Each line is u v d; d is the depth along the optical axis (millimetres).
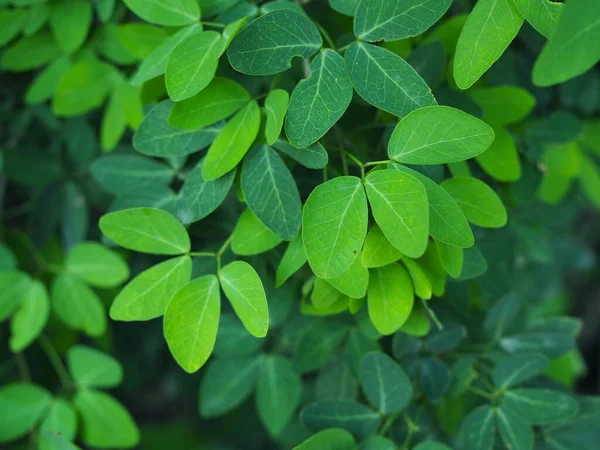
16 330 481
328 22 430
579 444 438
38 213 502
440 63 408
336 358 447
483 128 354
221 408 463
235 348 452
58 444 414
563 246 656
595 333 909
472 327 457
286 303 432
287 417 459
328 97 366
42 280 505
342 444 400
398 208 349
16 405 485
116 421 489
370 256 365
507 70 451
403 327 403
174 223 384
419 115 358
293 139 362
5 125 522
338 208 356
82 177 511
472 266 402
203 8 396
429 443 403
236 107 386
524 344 445
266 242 387
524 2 365
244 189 376
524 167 473
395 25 371
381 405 413
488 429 419
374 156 419
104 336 546
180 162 435
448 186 390
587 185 542
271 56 368
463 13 438
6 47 485
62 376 507
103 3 458
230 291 373
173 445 778
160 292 382
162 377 711
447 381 424
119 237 382
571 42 338
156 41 428
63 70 480
